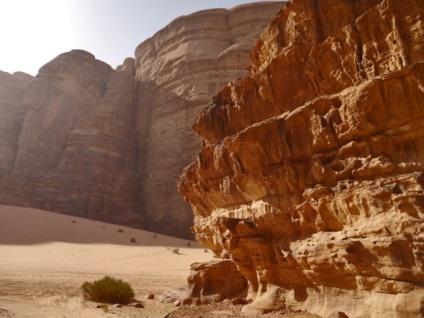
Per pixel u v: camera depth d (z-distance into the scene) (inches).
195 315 412.2
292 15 455.8
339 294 337.7
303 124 388.5
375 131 321.4
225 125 551.2
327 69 394.0
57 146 2962.6
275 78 454.6
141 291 705.6
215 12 3110.2
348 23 402.0
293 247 387.5
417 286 261.6
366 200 302.0
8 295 559.2
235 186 506.3
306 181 389.4
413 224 264.1
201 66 2792.8
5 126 3083.2
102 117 3065.9
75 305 504.7
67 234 1948.8
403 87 295.7
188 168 647.1
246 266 459.2
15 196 2615.7
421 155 293.9
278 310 392.2
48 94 3093.0
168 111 2832.2
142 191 2898.6
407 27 313.4
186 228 2409.0
